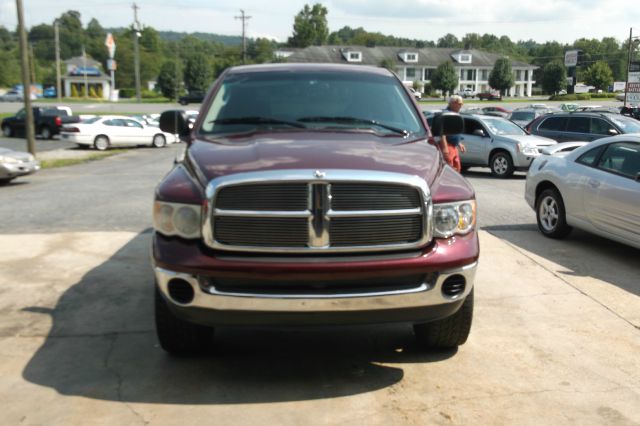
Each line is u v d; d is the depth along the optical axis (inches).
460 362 173.6
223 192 141.7
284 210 141.0
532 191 345.1
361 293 142.1
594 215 297.7
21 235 324.8
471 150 669.9
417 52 4003.4
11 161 590.6
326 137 172.2
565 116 674.2
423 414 145.4
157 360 173.9
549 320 206.7
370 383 160.6
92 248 297.0
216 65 4347.9
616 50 5728.3
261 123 184.7
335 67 210.8
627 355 180.1
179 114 201.2
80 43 6692.9
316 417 143.3
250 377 163.6
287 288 142.3
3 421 140.8
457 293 150.6
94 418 142.3
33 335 191.6
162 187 152.3
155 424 139.8
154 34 5910.4
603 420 144.1
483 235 333.7
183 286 145.6
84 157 965.8
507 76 3535.9
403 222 144.9
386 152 160.4
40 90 4099.4
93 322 202.8
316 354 178.7
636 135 290.4
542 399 153.3
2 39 6737.2
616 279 253.6
